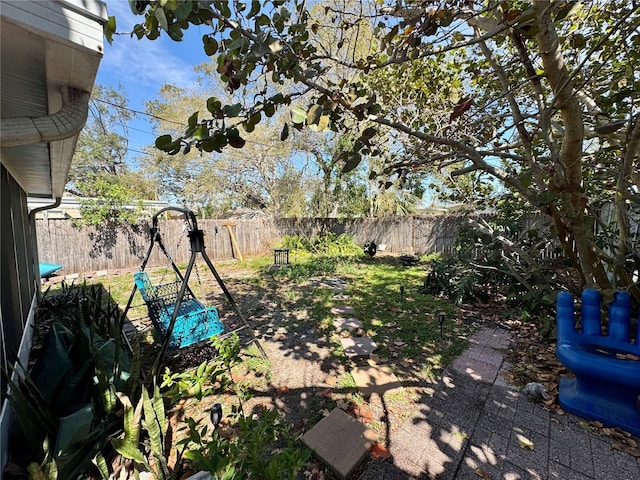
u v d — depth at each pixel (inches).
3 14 38.0
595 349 94.7
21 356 116.7
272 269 351.9
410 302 216.7
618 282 121.3
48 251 308.0
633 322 118.9
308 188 485.4
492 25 86.4
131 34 48.0
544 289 157.1
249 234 479.5
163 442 72.4
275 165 531.2
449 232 416.8
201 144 47.7
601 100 105.3
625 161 102.1
